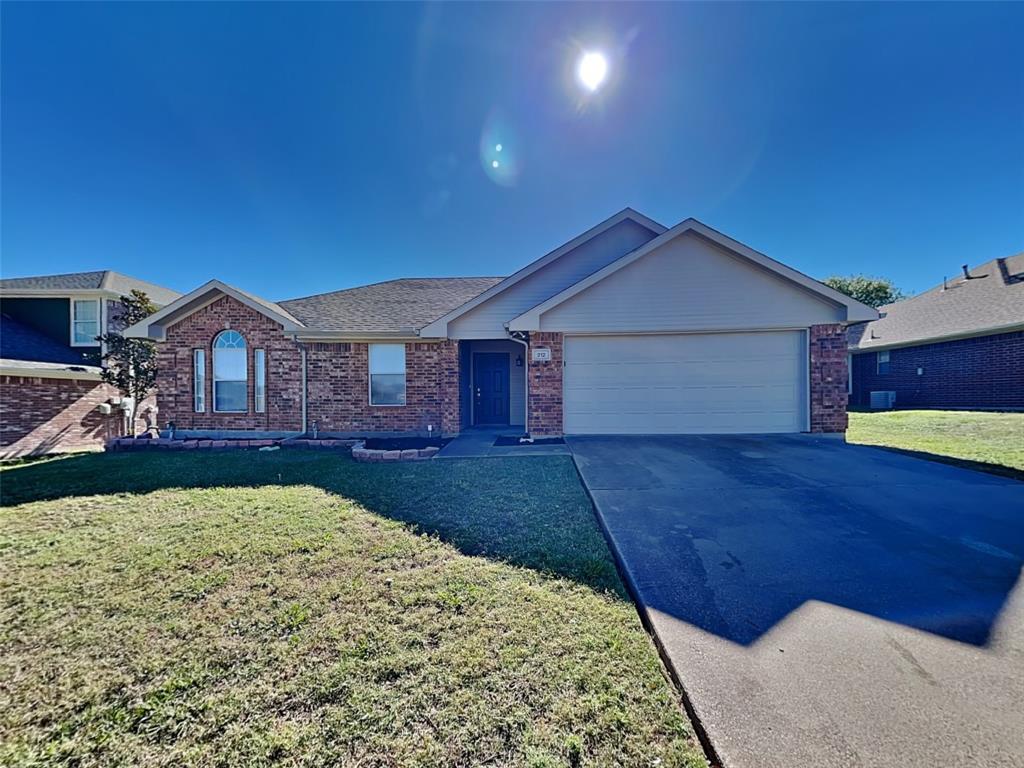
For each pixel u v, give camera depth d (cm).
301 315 1162
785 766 167
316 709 201
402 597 300
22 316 1433
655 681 217
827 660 228
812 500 502
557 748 178
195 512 495
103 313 1436
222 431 1111
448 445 941
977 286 1695
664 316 953
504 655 236
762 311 939
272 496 560
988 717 189
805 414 951
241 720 196
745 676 216
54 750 183
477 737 184
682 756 175
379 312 1186
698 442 884
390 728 189
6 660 238
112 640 255
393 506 510
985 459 709
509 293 1068
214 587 318
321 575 335
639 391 983
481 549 381
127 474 706
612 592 305
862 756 170
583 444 878
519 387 1383
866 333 1995
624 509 476
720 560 350
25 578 334
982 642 243
